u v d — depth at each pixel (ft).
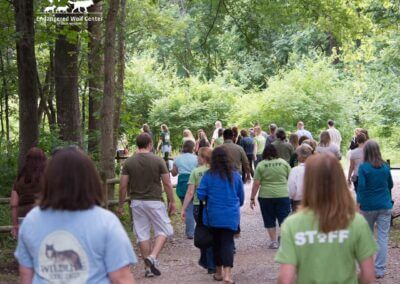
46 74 68.13
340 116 116.57
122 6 63.46
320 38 146.92
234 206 28.89
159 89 134.62
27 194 26.09
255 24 70.13
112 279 11.82
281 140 50.47
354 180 42.22
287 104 115.55
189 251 39.73
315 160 13.10
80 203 11.84
